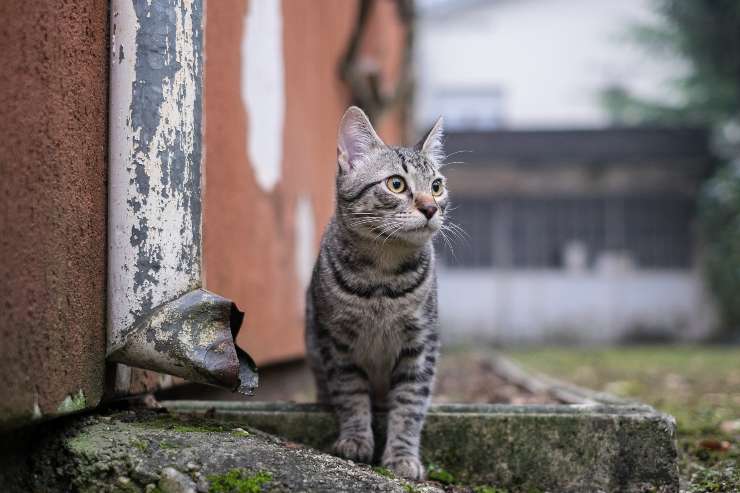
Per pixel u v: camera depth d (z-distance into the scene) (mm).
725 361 2566
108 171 970
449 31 5160
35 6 856
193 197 993
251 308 1302
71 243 906
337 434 1081
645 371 2189
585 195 4191
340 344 1093
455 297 4250
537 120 5164
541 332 4184
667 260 4160
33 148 853
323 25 1790
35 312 856
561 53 5145
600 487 1021
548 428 1028
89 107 938
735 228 4016
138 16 970
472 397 1588
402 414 1069
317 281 1129
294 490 888
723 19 4570
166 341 949
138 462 892
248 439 945
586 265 4195
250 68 1308
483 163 4125
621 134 4090
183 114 986
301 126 1582
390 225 1087
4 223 820
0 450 876
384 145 1160
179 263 978
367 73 2121
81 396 919
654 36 4887
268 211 1384
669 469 1017
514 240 4230
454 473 1041
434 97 5188
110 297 964
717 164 4078
